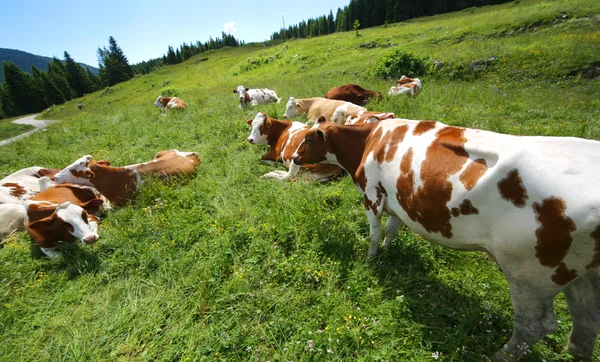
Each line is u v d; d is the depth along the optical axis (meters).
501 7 35.41
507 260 2.27
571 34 13.25
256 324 3.09
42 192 5.61
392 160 3.09
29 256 4.58
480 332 2.89
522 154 2.13
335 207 4.82
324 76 17.80
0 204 5.35
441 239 2.80
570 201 1.91
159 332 3.15
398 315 3.04
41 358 3.02
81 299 3.65
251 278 3.53
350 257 3.80
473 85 11.23
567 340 2.73
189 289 3.59
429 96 10.09
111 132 10.08
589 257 1.97
